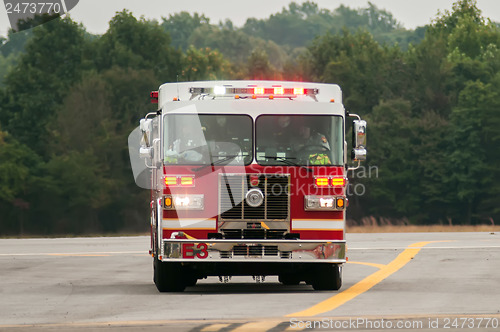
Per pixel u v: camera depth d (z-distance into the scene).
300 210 34.56
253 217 34.47
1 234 198.88
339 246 34.31
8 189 197.12
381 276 41.69
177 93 37.19
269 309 28.89
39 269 47.84
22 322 26.33
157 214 35.28
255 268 35.09
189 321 26.00
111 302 31.53
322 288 35.69
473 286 36.44
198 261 34.03
